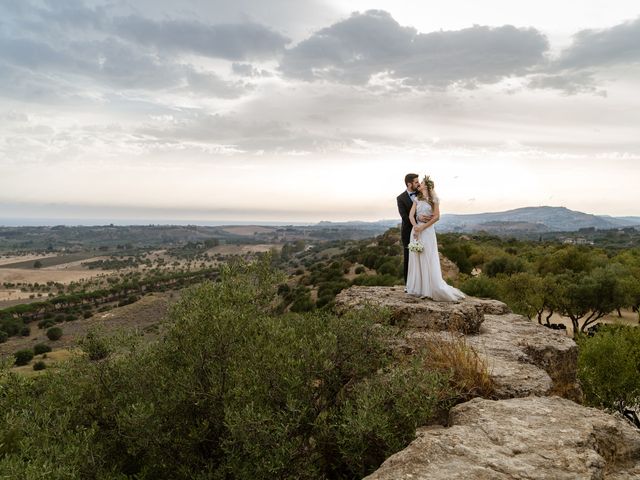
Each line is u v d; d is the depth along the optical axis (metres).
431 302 9.39
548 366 7.74
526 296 42.06
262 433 4.71
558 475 3.53
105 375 6.93
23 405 6.20
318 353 5.70
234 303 6.49
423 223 9.75
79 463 5.04
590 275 47.19
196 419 5.96
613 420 4.70
